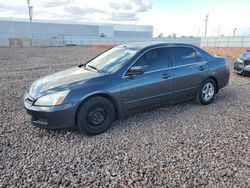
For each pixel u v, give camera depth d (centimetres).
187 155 292
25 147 319
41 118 335
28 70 1066
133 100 385
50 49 3350
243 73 820
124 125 394
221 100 536
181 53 452
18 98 571
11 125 396
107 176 251
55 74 414
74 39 5434
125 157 290
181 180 242
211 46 2712
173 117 428
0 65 1262
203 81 482
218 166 266
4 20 5916
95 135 356
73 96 331
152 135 353
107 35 7750
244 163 271
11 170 263
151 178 246
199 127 381
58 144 327
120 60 400
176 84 436
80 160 285
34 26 6347
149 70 401
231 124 392
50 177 250
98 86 348
